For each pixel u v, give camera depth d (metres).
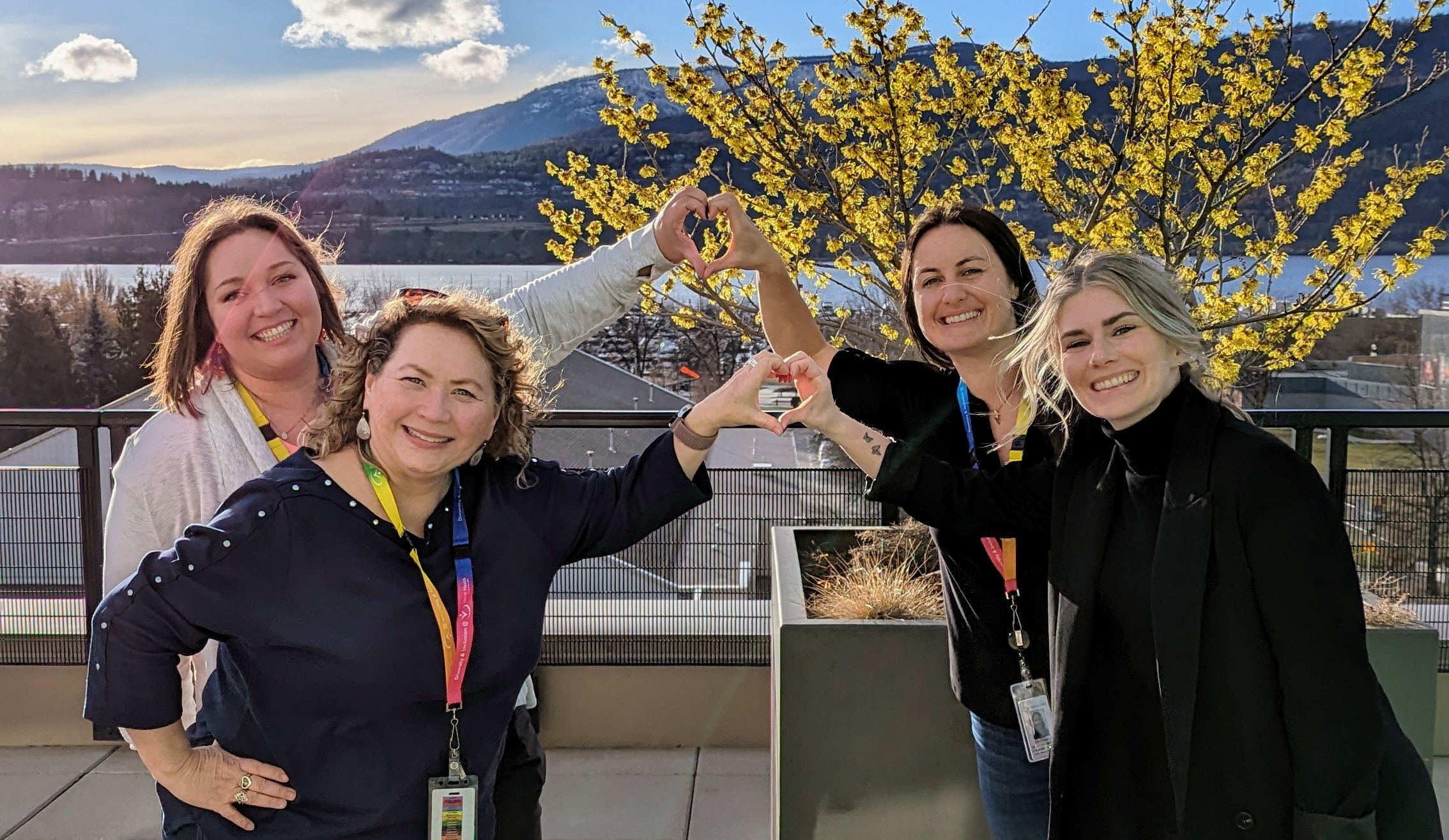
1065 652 1.57
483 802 1.60
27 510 3.53
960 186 4.95
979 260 2.00
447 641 1.47
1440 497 3.32
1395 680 2.48
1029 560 1.80
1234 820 1.42
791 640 2.46
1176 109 4.58
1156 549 1.46
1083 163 4.68
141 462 1.73
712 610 3.58
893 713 2.46
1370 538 3.36
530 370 1.63
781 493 3.55
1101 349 1.50
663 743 3.60
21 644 3.54
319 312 1.80
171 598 1.40
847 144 4.66
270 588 1.41
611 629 3.58
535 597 1.57
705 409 1.68
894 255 4.48
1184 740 1.43
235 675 1.51
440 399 1.42
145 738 1.46
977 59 4.65
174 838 1.55
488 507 1.55
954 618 1.97
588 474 1.67
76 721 3.58
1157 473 1.50
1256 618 1.41
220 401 1.76
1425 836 1.47
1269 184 4.86
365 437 1.50
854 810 2.49
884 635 2.45
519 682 1.58
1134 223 4.61
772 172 4.91
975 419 2.04
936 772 2.46
